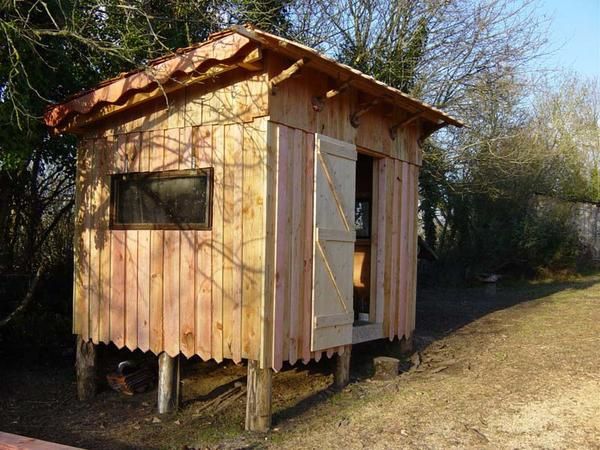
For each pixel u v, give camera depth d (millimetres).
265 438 5297
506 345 8328
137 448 5273
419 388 6527
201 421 5953
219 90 5809
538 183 18516
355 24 12984
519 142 15297
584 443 4773
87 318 6855
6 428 5887
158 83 5668
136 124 6469
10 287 8750
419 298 15031
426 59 13141
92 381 6957
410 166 8062
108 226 6684
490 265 18266
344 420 5641
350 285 6621
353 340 6875
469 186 15062
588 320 9781
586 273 18906
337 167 6367
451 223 18719
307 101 5949
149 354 8344
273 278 5508
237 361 5566
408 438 5059
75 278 7000
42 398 6957
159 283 6207
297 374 7500
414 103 7039
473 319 11055
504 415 5477
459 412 5633
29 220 9148
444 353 8258
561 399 5816
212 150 5848
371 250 7492
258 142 5508
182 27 10000
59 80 7875
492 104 14133
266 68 5445
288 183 5699
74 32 6617
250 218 5547
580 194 20438
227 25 9969
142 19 8773
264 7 10750
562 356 7418
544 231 17812
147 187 6391
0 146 6805
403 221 7895
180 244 6055
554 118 21391
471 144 13430
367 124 7020
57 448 3475
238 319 5582
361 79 6000
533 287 16469
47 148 8117
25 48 6711
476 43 13164
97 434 5703
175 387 6332
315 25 12898
